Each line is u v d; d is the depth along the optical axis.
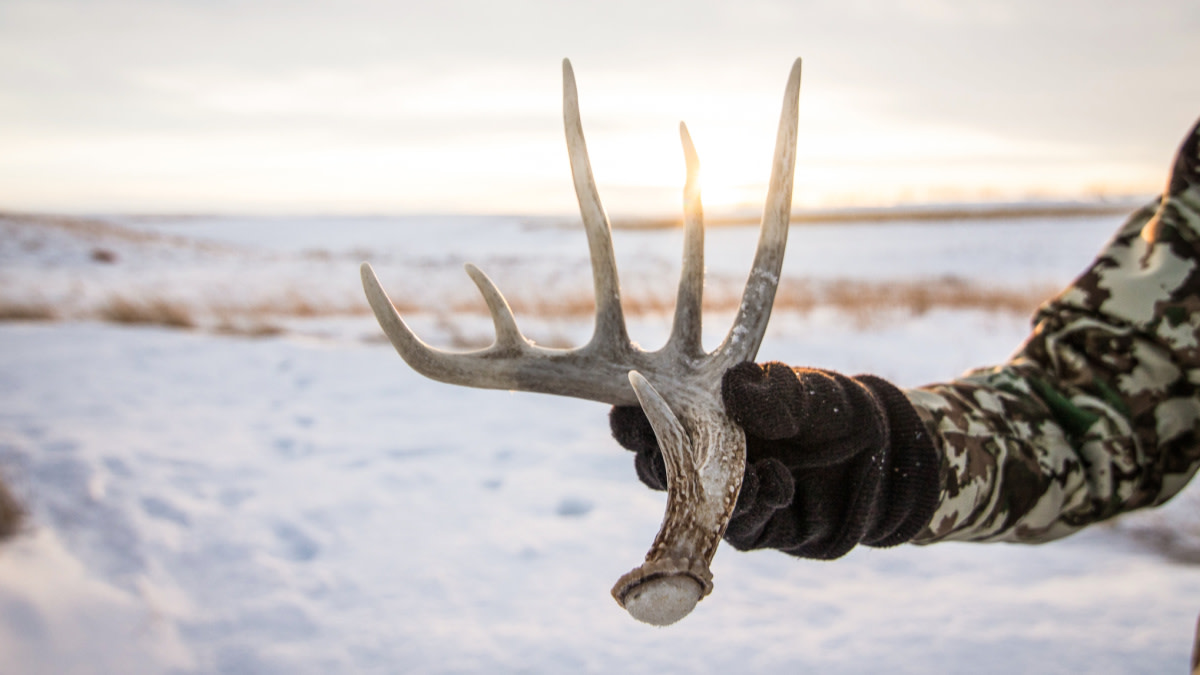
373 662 2.75
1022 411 1.25
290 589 3.26
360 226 59.12
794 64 1.06
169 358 8.83
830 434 1.01
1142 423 1.26
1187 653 2.47
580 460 4.89
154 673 2.70
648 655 2.72
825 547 1.07
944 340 8.62
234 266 27.44
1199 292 1.24
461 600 3.15
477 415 6.10
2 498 3.92
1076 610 2.78
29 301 15.52
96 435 5.52
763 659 2.64
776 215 1.08
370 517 4.02
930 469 1.07
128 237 32.84
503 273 22.70
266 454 5.14
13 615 2.91
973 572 3.18
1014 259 20.92
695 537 0.79
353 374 7.82
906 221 38.03
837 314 10.61
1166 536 3.35
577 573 3.36
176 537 3.72
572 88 1.11
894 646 2.65
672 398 1.05
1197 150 1.28
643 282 18.34
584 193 1.12
